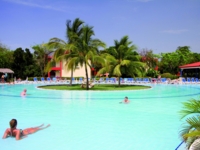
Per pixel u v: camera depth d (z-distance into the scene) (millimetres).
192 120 4934
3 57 45156
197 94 22141
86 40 25953
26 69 46656
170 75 47906
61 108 13570
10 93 22141
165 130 8547
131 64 30922
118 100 17375
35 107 13930
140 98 18766
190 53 72000
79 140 7281
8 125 9250
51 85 33312
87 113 12008
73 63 24297
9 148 6492
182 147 6562
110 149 6492
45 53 51656
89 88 27359
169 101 17047
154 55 65125
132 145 6832
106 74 49188
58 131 8344
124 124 9523
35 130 8438
